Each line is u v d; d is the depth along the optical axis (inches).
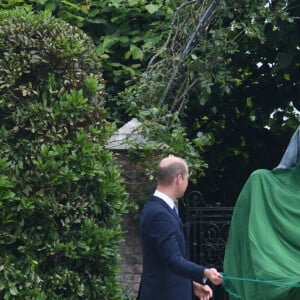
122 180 534.3
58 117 488.1
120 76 684.1
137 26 694.5
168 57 628.1
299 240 464.8
